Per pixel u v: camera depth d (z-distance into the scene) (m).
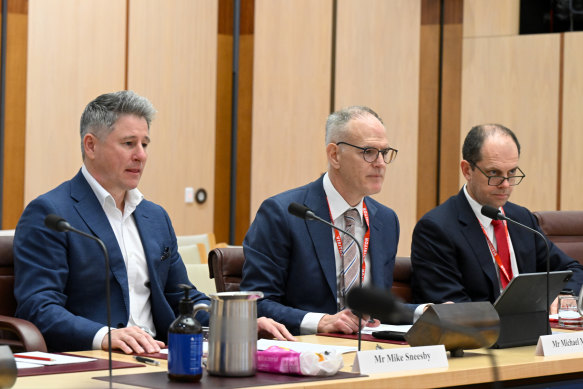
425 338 2.72
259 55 9.88
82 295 3.46
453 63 9.43
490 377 2.58
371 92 9.60
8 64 8.61
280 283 3.92
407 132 9.52
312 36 9.73
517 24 9.28
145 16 9.40
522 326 3.21
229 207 10.03
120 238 3.67
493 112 9.30
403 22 9.54
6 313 3.52
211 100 9.87
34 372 2.34
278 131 9.83
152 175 9.49
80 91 9.01
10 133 8.62
